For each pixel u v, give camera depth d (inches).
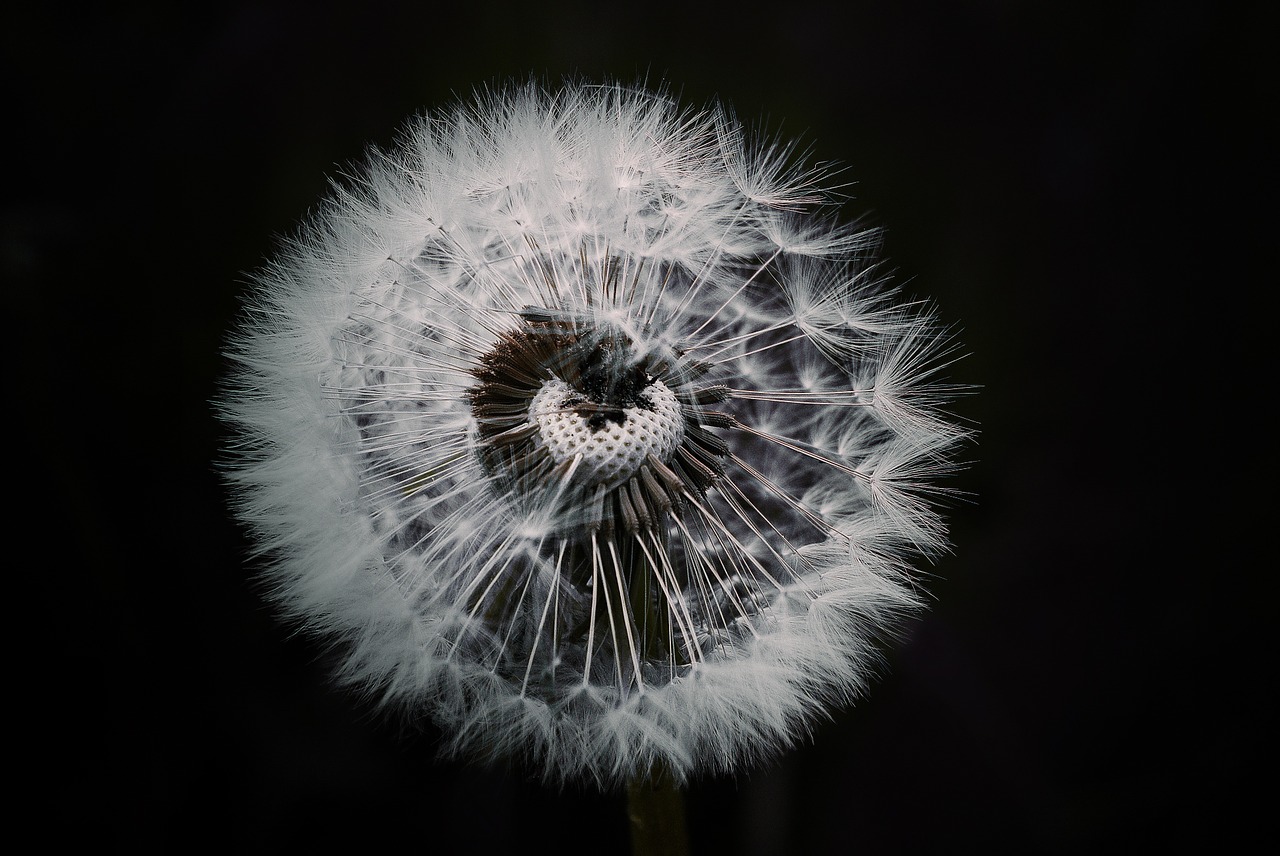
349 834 8.2
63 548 8.1
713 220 7.4
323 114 8.3
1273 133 8.4
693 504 7.2
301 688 8.3
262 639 8.3
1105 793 8.3
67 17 8.2
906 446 7.3
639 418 7.1
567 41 8.4
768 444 7.4
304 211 8.3
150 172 8.3
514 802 8.2
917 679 8.4
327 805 8.2
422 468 7.2
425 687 7.0
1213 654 8.3
